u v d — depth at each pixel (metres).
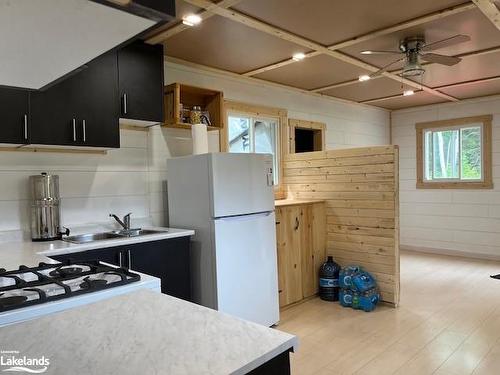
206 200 3.04
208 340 0.92
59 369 0.79
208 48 3.47
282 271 3.89
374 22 2.99
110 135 2.89
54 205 2.79
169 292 2.92
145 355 0.84
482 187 5.95
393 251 3.85
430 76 4.65
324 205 4.43
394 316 3.59
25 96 2.50
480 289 4.34
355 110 6.24
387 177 3.89
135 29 0.97
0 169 2.73
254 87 4.64
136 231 3.21
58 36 0.99
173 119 3.46
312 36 3.25
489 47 3.62
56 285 1.41
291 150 5.10
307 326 3.42
